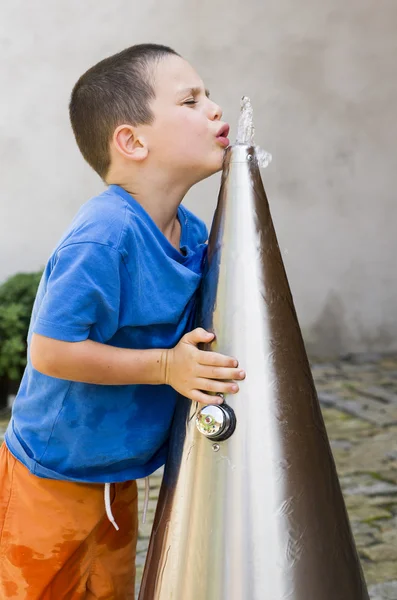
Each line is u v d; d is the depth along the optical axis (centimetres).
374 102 566
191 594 116
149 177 130
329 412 417
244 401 118
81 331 119
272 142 553
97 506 139
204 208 538
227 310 122
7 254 509
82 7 503
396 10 561
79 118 135
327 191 566
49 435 132
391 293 581
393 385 475
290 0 541
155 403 133
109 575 146
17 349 407
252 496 115
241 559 114
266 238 125
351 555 120
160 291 125
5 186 505
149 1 514
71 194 515
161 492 130
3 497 139
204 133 129
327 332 573
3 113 500
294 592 112
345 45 556
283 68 546
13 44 496
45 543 137
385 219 577
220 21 530
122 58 133
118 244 120
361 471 327
